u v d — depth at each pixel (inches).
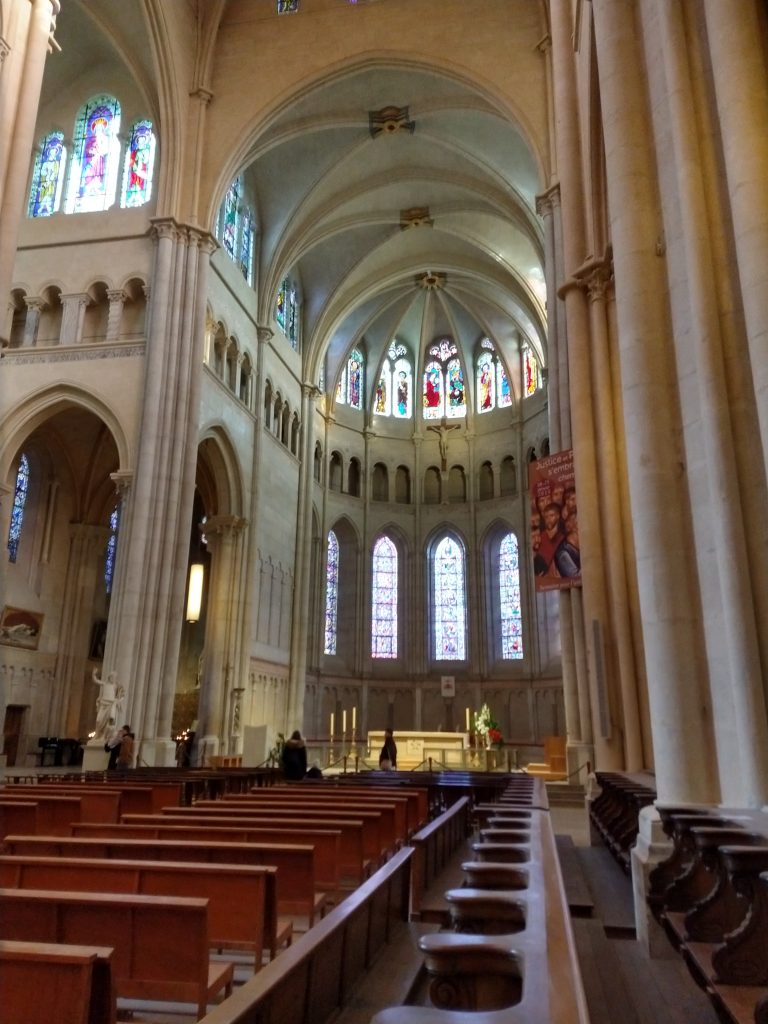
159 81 936.3
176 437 861.8
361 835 260.4
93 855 211.5
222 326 1022.4
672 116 278.5
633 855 225.0
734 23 254.8
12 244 488.7
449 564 1505.9
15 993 104.4
